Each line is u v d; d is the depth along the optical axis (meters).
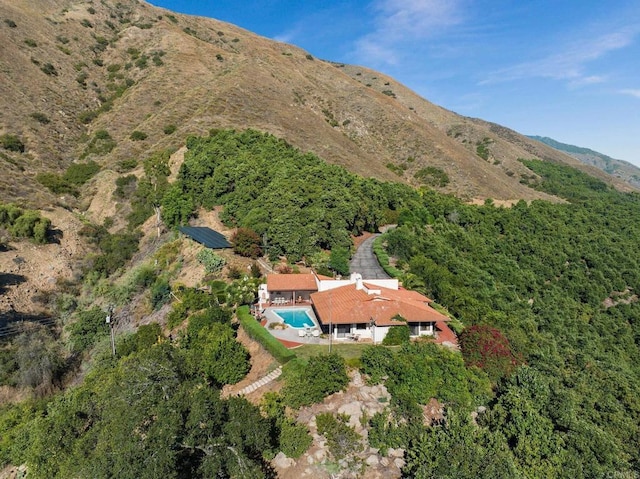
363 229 69.12
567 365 42.12
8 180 67.19
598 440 24.66
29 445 28.08
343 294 38.41
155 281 49.00
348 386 26.64
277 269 48.81
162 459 16.84
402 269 51.53
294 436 22.94
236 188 60.22
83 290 54.00
